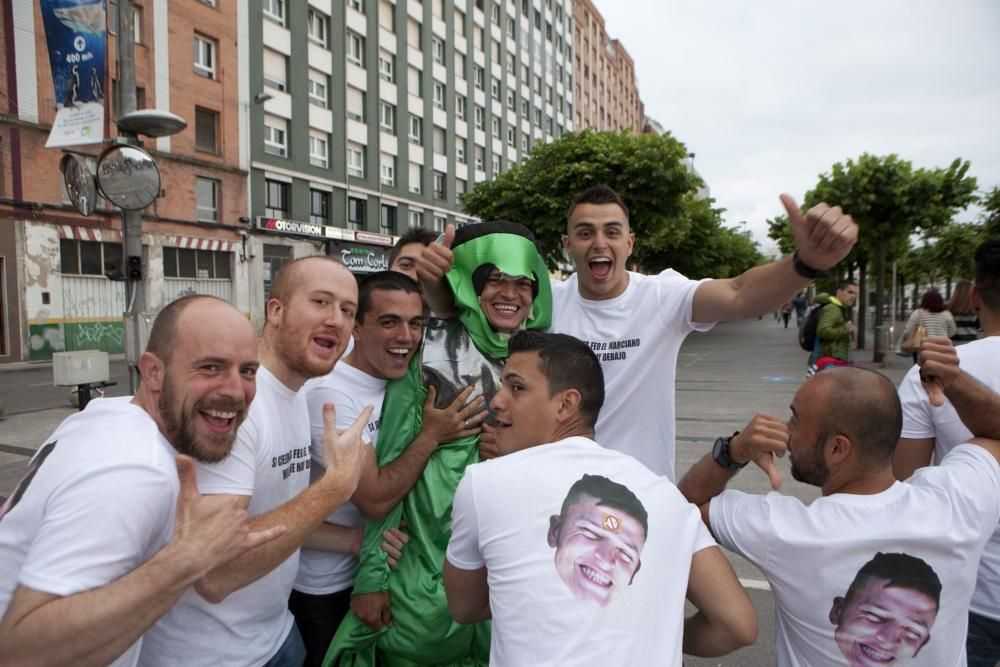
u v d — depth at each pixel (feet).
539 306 7.79
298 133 74.64
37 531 3.88
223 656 5.18
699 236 77.41
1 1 51.62
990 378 6.24
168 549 3.69
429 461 6.52
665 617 4.02
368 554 6.31
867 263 54.90
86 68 23.77
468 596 4.69
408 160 92.12
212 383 4.48
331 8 78.02
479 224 7.60
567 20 144.77
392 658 6.44
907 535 4.31
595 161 50.85
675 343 7.93
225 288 68.64
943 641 4.35
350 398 6.75
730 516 4.92
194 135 64.28
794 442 4.92
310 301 5.62
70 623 3.44
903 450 6.53
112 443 4.12
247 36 68.54
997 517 4.60
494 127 114.01
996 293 6.52
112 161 19.98
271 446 5.52
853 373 4.75
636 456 8.01
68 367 23.90
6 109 52.24
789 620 4.69
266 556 4.63
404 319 6.65
